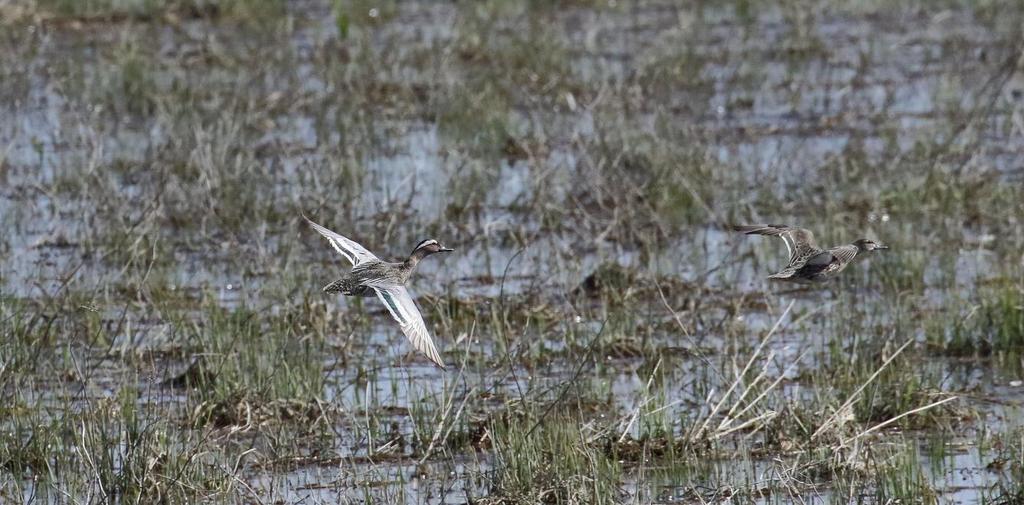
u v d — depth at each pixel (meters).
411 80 45.41
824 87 45.69
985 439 23.03
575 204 34.53
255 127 40.25
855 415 23.88
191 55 47.81
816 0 57.19
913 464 21.94
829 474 21.86
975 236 33.50
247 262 30.73
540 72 45.62
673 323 27.95
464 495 21.19
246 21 53.22
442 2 57.44
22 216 33.22
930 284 30.50
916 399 24.39
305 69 46.97
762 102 44.12
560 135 40.34
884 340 26.42
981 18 54.03
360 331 27.50
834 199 35.00
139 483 20.50
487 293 29.34
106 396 23.44
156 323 27.52
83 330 26.56
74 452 21.66
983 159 38.03
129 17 52.50
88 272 29.95
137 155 37.66
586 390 24.62
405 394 24.80
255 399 23.81
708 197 35.00
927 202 35.03
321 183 34.78
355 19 53.38
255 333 26.41
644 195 34.62
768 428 23.11
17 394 23.17
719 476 21.61
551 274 29.84
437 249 19.02
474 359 26.06
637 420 23.50
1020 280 29.56
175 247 31.84
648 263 31.25
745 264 31.56
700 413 24.03
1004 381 25.77
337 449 22.75
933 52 49.88
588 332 27.16
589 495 20.45
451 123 41.16
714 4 57.16
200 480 21.08
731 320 27.75
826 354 26.56
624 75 45.72
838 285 30.38
